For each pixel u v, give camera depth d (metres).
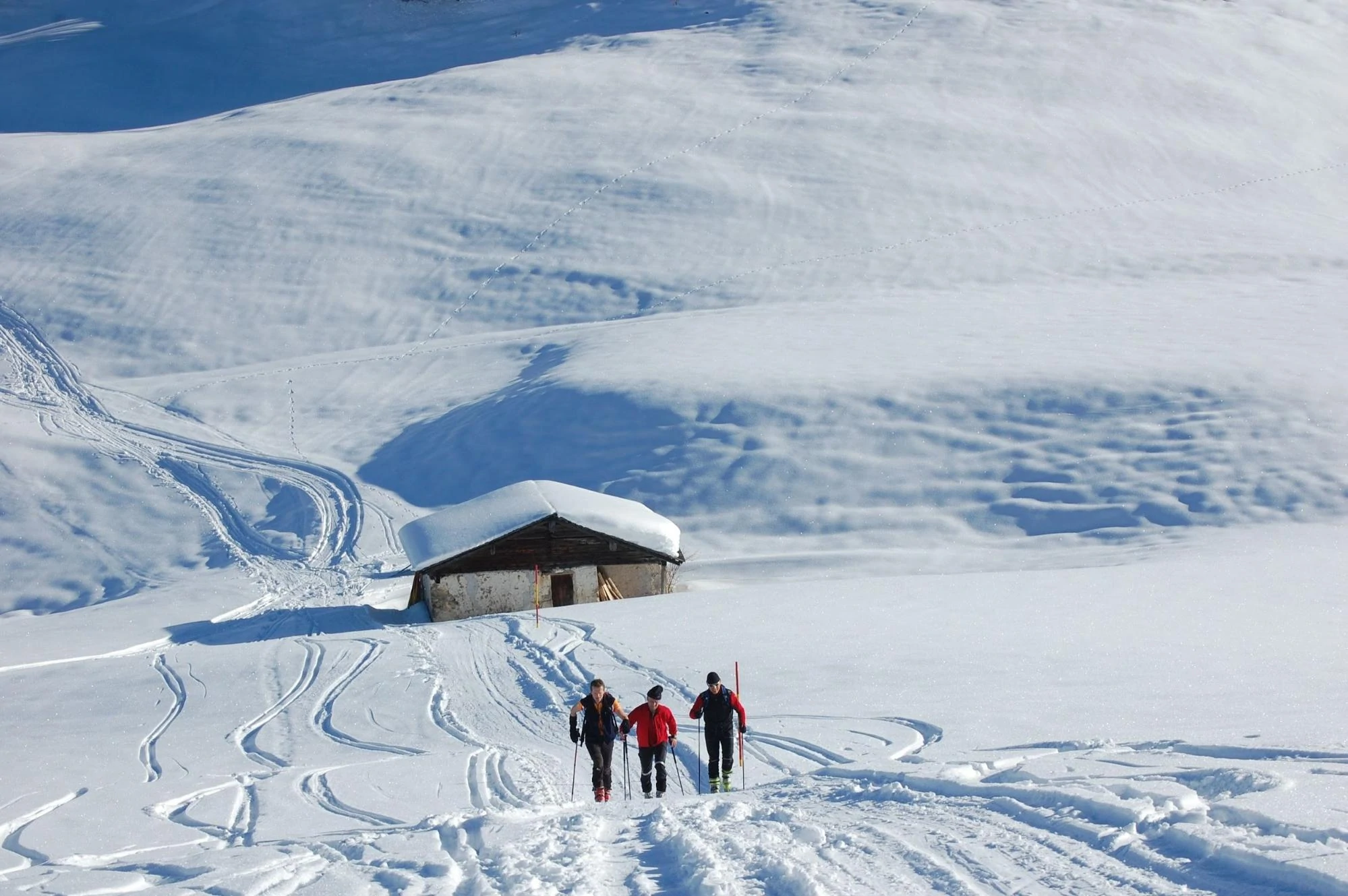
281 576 40.66
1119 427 45.75
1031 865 5.62
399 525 45.56
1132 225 78.75
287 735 18.94
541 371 58.38
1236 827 5.66
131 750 18.14
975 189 84.00
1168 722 12.05
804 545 41.84
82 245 80.19
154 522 47.84
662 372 53.44
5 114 127.75
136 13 153.88
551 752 15.79
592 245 77.88
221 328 71.06
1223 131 96.44
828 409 48.81
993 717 13.86
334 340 70.12
